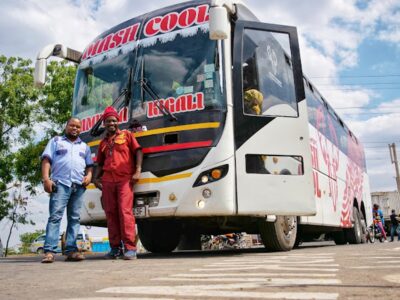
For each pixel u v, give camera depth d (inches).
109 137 232.8
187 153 221.1
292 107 240.8
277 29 250.2
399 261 151.4
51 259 208.1
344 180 454.9
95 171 247.4
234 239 804.0
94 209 247.4
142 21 267.1
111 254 231.1
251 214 218.5
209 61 233.8
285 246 260.8
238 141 222.8
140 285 106.2
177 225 300.5
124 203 222.1
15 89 876.0
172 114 230.7
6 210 900.6
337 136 455.8
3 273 154.5
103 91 262.5
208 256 236.4
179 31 249.3
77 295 93.0
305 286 94.8
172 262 188.4
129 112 243.3
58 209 213.6
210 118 222.5
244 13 251.6
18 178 875.4
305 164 235.6
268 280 106.7
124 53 262.5
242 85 230.7
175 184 220.4
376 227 778.8
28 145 875.4
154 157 227.5
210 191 215.3
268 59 246.1
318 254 213.8
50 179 215.3
